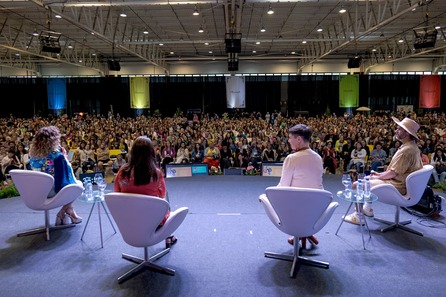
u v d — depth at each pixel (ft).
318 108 79.66
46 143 11.33
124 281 8.39
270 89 80.74
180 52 67.97
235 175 21.49
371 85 76.69
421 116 66.64
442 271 8.82
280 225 8.65
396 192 10.63
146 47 58.85
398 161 11.09
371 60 69.82
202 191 17.20
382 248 10.18
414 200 10.86
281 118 65.05
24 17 39.14
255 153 28.25
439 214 13.19
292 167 8.80
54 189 11.14
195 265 9.21
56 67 76.95
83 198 10.78
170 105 80.84
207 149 28.86
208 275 8.68
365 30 35.24
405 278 8.47
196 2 26.55
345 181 11.96
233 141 33.86
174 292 7.91
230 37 36.50
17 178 10.33
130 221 7.75
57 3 26.32
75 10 31.91
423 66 73.72
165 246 10.43
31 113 78.74
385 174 11.39
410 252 9.91
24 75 77.56
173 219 8.41
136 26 44.60
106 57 72.43
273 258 9.59
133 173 8.04
